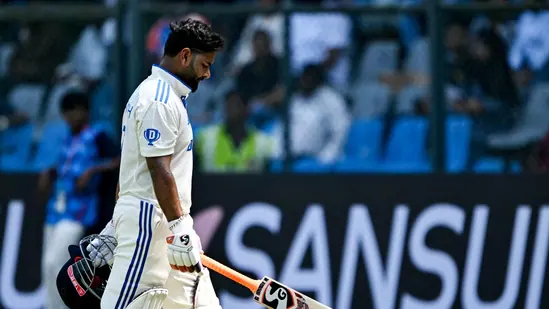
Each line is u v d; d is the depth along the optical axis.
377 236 28.31
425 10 30.61
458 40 30.84
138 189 18.00
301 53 32.41
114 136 31.45
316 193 28.77
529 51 31.03
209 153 32.94
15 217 30.27
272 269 28.69
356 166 32.19
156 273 18.11
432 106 30.48
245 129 32.88
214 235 29.12
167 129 17.70
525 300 27.47
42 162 33.22
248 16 31.59
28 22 32.81
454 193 28.12
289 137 31.28
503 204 27.88
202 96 33.28
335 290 28.30
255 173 29.12
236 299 28.69
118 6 31.61
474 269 27.81
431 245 28.06
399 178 28.41
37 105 33.31
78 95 30.19
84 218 29.75
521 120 30.97
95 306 19.06
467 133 31.00
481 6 30.59
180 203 17.95
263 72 32.69
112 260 18.72
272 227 28.84
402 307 27.97
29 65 33.19
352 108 32.59
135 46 31.38
